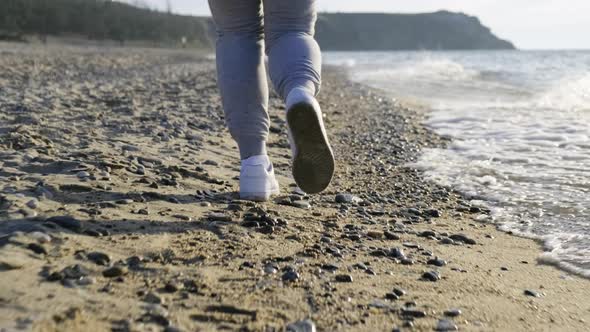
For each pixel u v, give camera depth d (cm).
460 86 898
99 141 269
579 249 178
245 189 196
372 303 125
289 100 146
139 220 162
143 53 2827
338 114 523
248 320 113
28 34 4553
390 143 372
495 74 1262
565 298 140
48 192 175
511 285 146
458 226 201
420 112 547
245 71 181
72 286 118
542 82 968
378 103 634
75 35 5053
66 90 558
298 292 127
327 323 115
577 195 240
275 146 327
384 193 243
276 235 164
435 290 137
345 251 157
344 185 254
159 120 356
